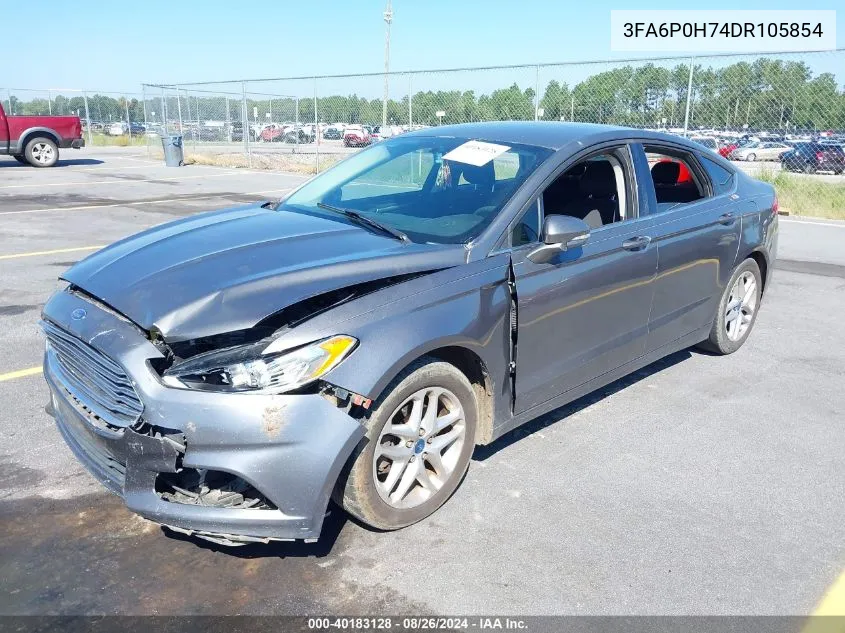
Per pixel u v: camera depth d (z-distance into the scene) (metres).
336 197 4.07
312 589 2.69
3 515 3.10
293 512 2.56
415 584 2.73
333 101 21.12
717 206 4.75
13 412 4.11
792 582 2.80
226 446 2.48
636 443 3.94
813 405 4.51
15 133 20.86
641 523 3.18
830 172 13.73
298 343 2.56
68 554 2.85
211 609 2.57
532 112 14.96
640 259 4.01
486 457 3.74
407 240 3.34
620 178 4.10
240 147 25.83
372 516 2.90
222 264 2.95
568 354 3.71
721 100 13.37
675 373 5.02
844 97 12.62
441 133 4.44
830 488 3.52
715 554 2.97
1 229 10.16
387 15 22.64
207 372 2.50
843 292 7.30
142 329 2.64
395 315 2.82
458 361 3.30
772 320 6.32
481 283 3.15
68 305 2.95
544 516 3.21
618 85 13.98
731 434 4.08
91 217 11.45
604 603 2.65
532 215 3.53
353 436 2.62
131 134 37.72
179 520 2.55
